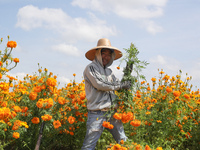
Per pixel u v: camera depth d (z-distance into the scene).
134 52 3.25
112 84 3.18
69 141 4.24
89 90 3.28
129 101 3.31
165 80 5.30
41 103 3.20
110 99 3.35
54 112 3.59
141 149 2.92
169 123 4.30
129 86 3.27
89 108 3.26
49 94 3.46
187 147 4.70
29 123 3.44
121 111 3.26
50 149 4.00
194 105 4.96
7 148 3.53
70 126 3.82
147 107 4.81
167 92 4.71
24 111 3.39
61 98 3.55
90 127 3.23
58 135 4.21
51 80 3.24
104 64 3.47
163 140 4.18
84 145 3.24
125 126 4.21
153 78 5.37
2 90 3.24
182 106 4.59
